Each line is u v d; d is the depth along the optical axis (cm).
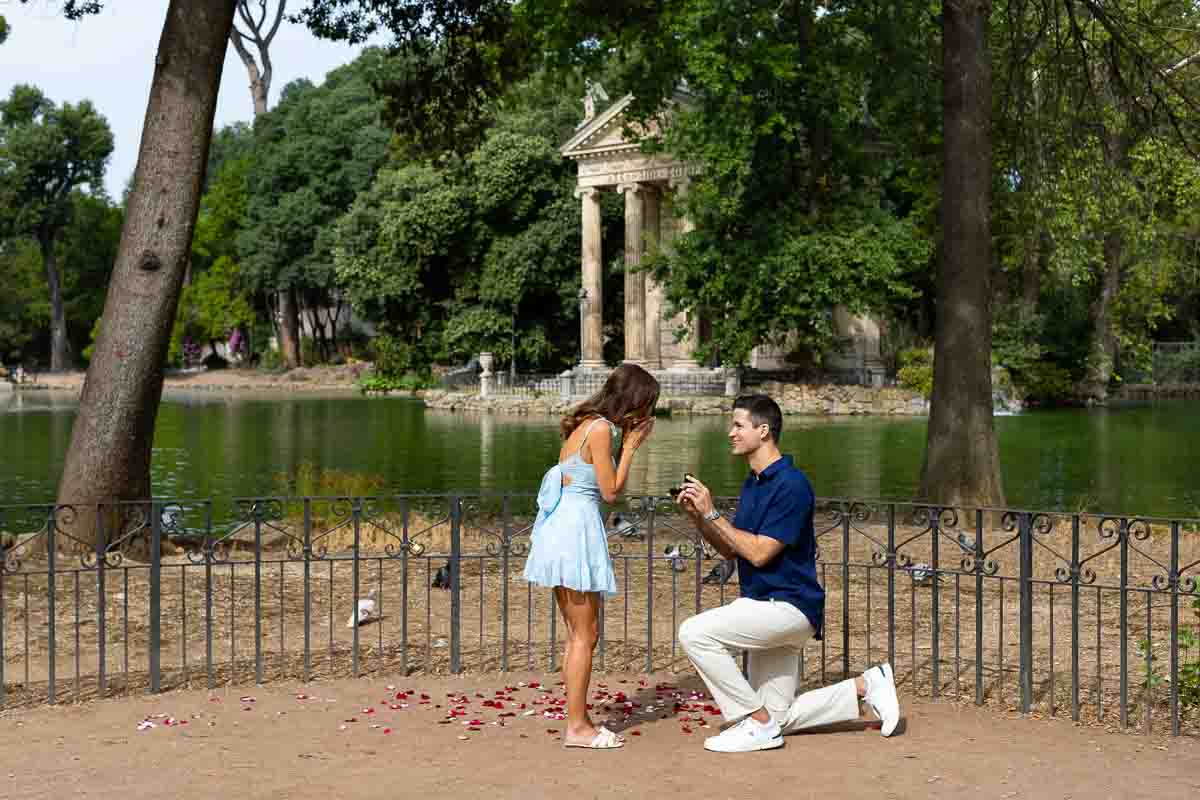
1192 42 1875
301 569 1150
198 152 1256
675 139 3962
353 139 7425
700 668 594
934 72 2109
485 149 5947
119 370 1233
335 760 573
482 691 712
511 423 4172
